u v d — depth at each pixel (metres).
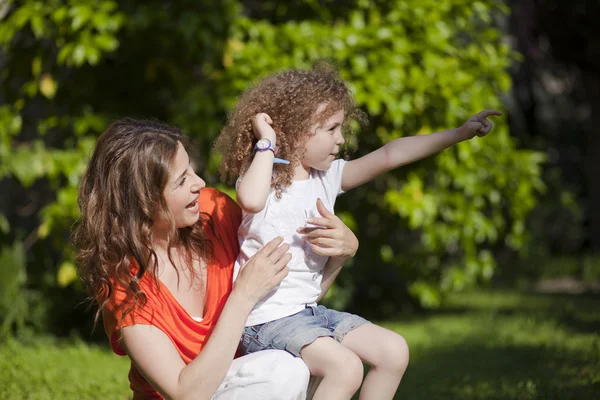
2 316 8.46
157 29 8.30
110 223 3.62
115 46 7.89
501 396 5.95
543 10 16.16
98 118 8.34
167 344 3.51
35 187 9.97
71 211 7.98
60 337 9.16
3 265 8.48
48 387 6.30
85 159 8.17
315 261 3.96
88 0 7.84
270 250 3.61
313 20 8.94
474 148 8.92
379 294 11.79
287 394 3.52
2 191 9.98
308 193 4.01
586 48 16.77
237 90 8.06
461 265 10.89
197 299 3.87
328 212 3.92
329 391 3.56
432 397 6.10
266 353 3.63
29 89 8.34
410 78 8.39
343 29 8.38
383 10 8.86
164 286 3.65
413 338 9.30
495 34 9.38
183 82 8.47
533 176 9.72
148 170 3.61
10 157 8.03
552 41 16.89
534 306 12.30
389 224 10.05
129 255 3.58
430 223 9.41
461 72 8.79
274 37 8.37
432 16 8.73
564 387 5.99
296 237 3.90
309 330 3.68
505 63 9.28
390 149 4.20
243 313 3.48
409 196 8.98
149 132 3.71
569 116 22.20
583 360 7.34
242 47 8.23
